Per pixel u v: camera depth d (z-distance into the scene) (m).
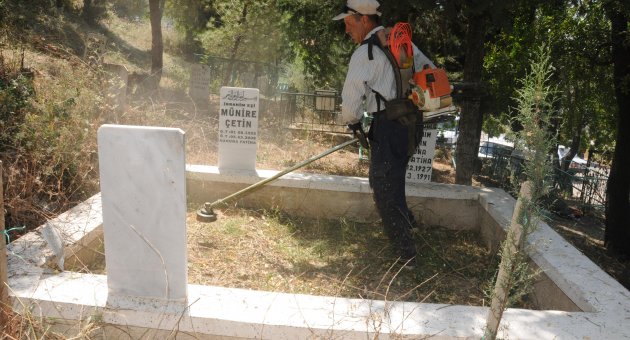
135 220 2.91
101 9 23.03
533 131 2.30
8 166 4.77
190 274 3.94
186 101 15.17
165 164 2.83
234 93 6.09
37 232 3.73
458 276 4.42
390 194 4.36
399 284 4.13
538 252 3.96
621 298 3.26
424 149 6.34
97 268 3.91
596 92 14.22
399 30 4.12
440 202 5.76
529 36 13.17
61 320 2.95
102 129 2.84
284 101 16.12
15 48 8.52
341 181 5.81
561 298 3.55
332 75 13.21
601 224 15.48
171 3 21.94
